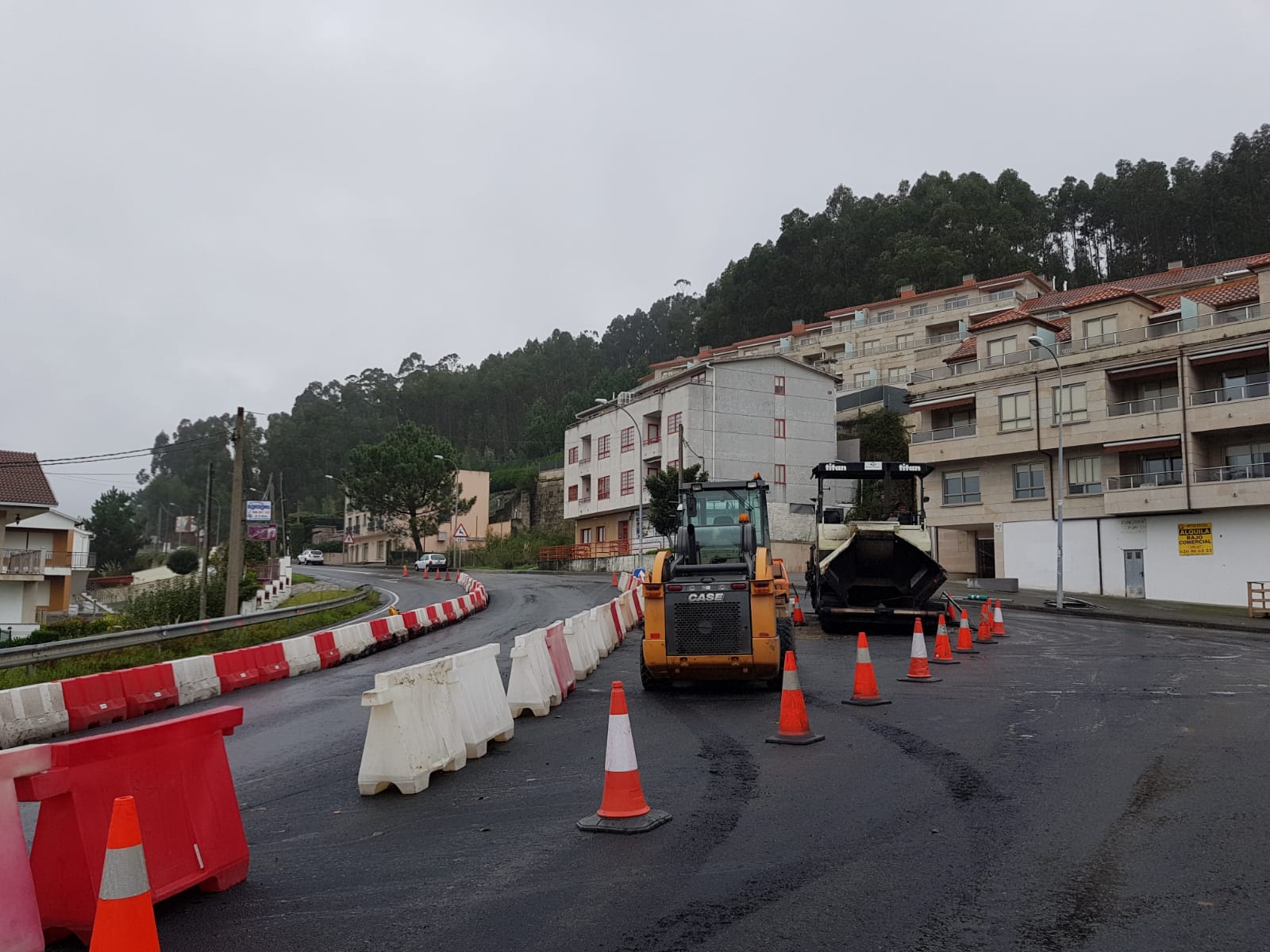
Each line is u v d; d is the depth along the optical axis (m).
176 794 5.16
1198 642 20.33
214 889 5.25
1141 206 98.94
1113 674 13.91
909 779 7.43
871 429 61.62
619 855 5.71
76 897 4.43
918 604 20.58
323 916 4.85
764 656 12.18
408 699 7.80
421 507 79.94
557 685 12.02
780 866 5.41
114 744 4.79
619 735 6.59
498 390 145.75
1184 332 38.59
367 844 6.17
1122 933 4.34
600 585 45.25
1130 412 40.41
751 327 97.88
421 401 147.25
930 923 4.52
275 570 57.19
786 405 58.78
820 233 101.12
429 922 4.72
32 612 45.41
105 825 4.63
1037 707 10.85
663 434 59.06
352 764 8.83
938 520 46.66
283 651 17.30
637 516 61.41
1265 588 29.31
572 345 163.38
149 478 149.00
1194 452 37.66
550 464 86.31
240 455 28.36
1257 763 7.71
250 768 8.83
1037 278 75.75
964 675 13.98
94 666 17.08
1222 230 89.56
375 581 59.28
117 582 69.06
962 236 89.06
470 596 31.67
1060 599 32.00
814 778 7.53
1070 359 42.38
